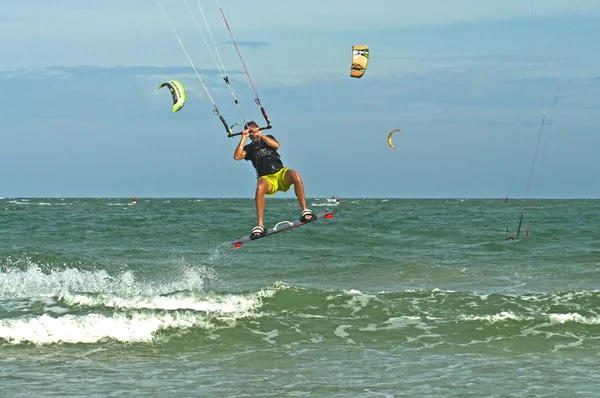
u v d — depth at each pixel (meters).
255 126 16.69
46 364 14.70
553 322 18.41
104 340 16.70
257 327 18.20
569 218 74.88
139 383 13.45
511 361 15.25
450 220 70.44
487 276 28.41
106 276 27.80
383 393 12.87
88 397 12.49
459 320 18.77
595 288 25.09
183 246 40.09
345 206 155.00
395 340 17.25
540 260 33.50
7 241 41.66
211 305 20.89
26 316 19.42
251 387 13.23
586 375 14.08
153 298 21.23
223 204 177.25
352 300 21.14
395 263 31.91
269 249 38.25
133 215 83.31
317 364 15.02
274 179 16.83
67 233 47.66
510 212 101.06
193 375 14.09
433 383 13.51
